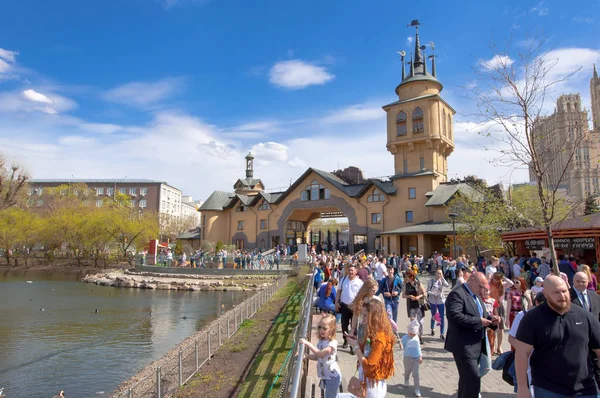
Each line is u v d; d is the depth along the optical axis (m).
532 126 13.21
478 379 6.23
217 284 45.12
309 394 7.99
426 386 8.84
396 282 13.26
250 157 77.50
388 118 54.81
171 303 36.16
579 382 4.49
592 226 22.27
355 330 7.01
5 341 22.69
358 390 5.46
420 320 12.60
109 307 33.94
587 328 4.59
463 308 6.48
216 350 16.92
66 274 63.84
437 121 51.53
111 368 17.97
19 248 77.50
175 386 13.27
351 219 54.94
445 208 45.56
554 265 12.09
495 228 34.22
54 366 18.23
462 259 24.38
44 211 83.50
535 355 4.69
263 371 13.32
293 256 50.19
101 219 68.69
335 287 14.75
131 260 66.88
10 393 15.21
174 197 137.75
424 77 53.44
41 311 31.91
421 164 51.94
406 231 45.12
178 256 53.12
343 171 68.25
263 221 64.50
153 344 22.20
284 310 23.41
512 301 11.06
